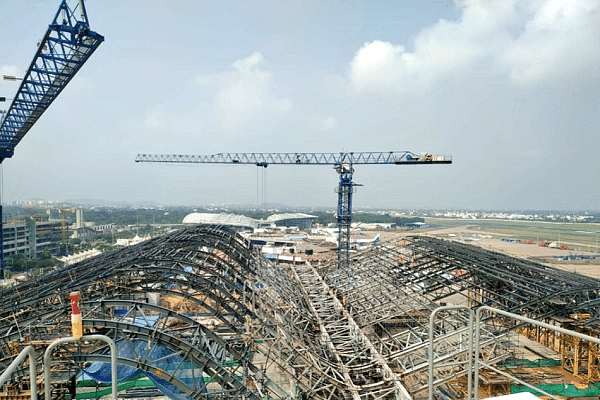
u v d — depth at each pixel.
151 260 29.64
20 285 32.97
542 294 31.53
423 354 32.28
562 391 27.30
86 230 174.62
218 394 24.19
